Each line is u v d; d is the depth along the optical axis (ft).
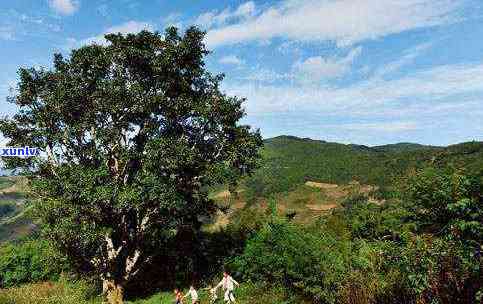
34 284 114.93
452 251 28.58
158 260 107.04
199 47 92.07
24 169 89.86
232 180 92.48
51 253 97.19
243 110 94.32
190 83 94.99
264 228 76.64
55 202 79.00
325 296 48.96
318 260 56.29
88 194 78.69
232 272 89.30
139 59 85.92
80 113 89.97
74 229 79.87
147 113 87.61
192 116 92.17
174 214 91.56
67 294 97.19
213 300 74.54
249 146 92.32
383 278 34.35
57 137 86.89
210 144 94.43
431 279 28.50
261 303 65.21
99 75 89.25
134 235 93.56
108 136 85.05
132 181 88.43
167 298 88.22
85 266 97.30
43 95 87.92
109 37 87.66
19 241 132.87
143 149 92.43
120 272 96.89
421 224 31.63
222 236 112.68
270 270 70.03
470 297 27.25
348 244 52.13
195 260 105.19
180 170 88.69
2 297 87.71
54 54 88.38
